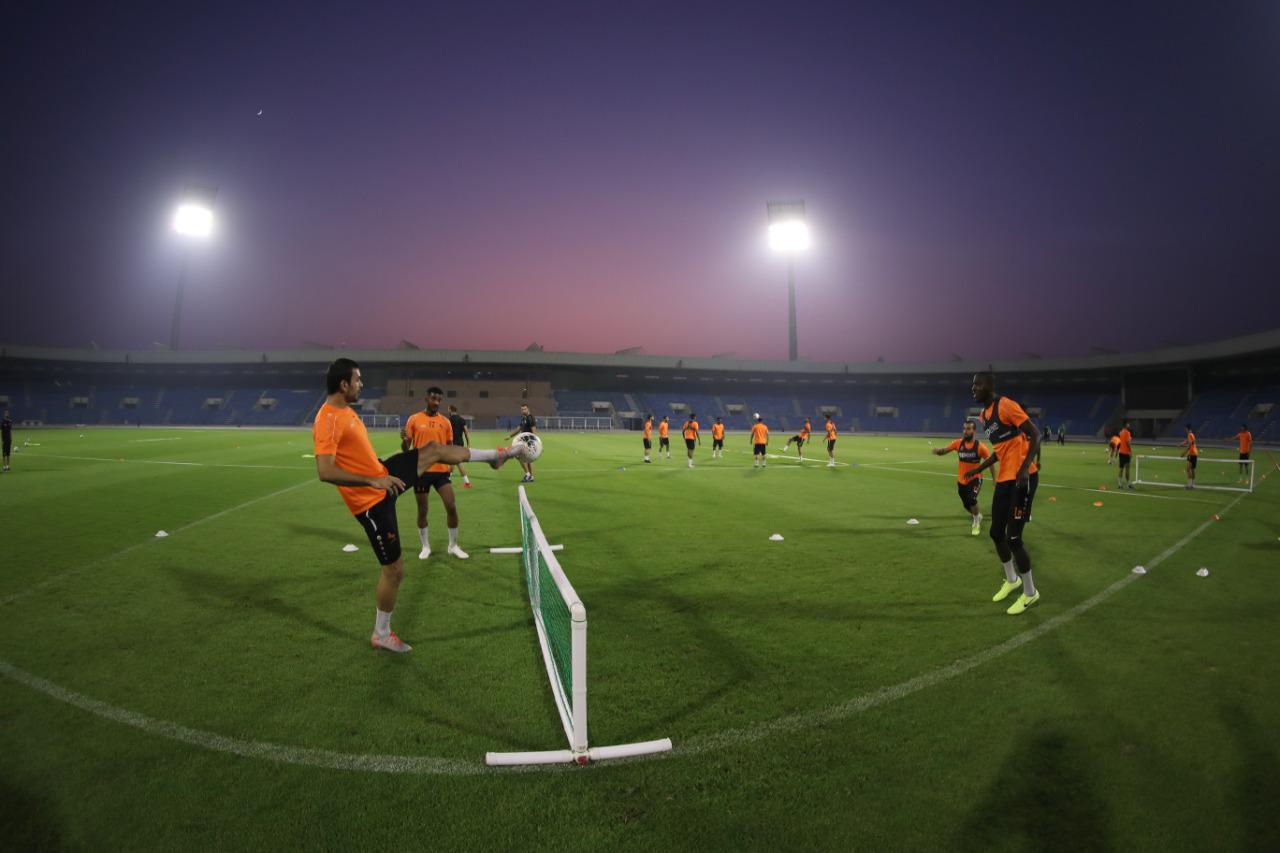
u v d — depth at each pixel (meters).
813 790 2.75
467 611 5.19
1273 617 5.05
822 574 6.36
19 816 2.58
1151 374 55.38
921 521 9.50
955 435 59.31
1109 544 7.94
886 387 70.62
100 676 3.90
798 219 58.16
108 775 2.87
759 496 12.34
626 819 2.56
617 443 34.78
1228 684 3.81
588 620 4.94
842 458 23.75
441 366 63.28
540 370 64.50
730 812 2.61
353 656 4.23
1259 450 36.00
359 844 2.41
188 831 2.49
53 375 65.00
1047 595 5.67
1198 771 2.90
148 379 67.56
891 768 2.92
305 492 12.31
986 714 3.44
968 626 4.84
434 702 3.58
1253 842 2.43
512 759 2.96
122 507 10.41
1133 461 23.95
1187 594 5.70
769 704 3.55
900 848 2.39
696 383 71.56
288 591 5.71
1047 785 2.79
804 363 66.69
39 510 10.09
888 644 4.46
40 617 4.98
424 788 2.78
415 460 4.29
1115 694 3.68
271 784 2.80
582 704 2.97
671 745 3.11
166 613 5.09
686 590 5.78
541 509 10.59
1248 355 47.09
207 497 11.60
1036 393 63.28
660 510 10.49
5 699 3.60
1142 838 2.46
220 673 3.96
